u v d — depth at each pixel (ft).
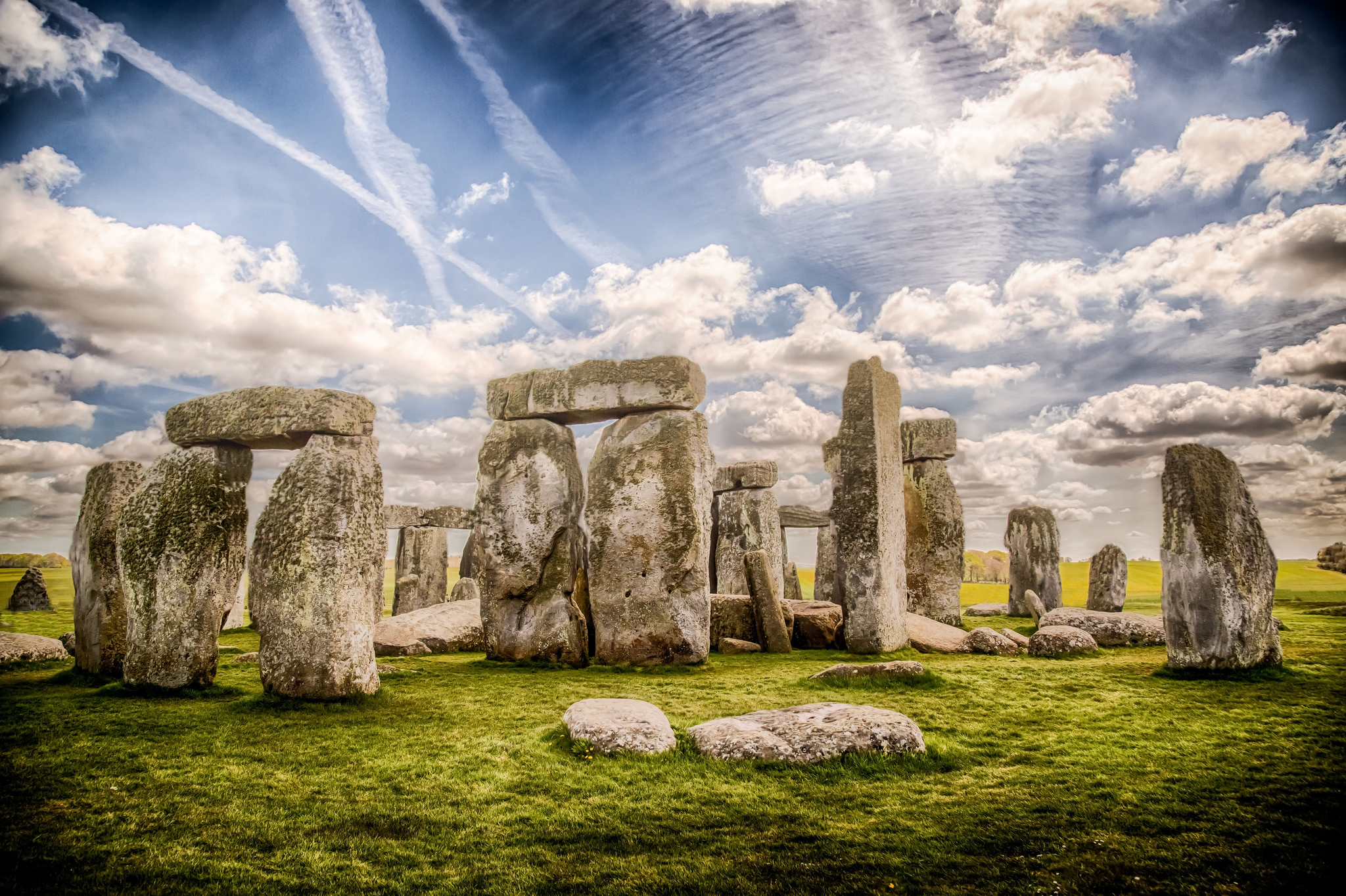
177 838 15.60
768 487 65.57
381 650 42.96
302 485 27.68
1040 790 17.98
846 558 43.78
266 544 27.61
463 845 15.43
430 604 76.18
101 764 20.03
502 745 22.09
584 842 15.53
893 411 47.32
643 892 13.50
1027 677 32.42
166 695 28.09
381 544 29.19
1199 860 14.21
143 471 34.01
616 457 41.01
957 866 14.28
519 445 42.45
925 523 58.29
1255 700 26.84
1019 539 66.39
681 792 18.06
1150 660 37.01
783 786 18.45
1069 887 13.41
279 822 16.53
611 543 40.32
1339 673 31.17
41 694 28.76
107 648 31.42
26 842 15.14
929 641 44.62
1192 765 19.58
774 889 13.56
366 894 13.51
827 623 46.29
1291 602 67.92
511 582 41.01
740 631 46.39
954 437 58.85
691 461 39.86
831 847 15.11
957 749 21.29
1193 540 32.27
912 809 16.92
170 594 28.76
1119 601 61.05
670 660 38.47
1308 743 21.29
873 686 30.22
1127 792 17.74
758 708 27.09
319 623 26.99
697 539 39.11
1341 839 14.90
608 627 39.75
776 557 64.75
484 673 36.24
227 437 29.43
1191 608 32.07
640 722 21.70
